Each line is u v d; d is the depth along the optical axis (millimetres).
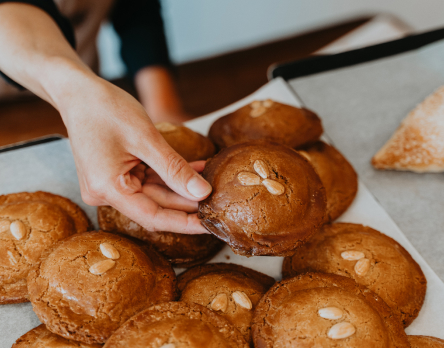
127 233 396
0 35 428
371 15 1037
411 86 548
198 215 353
